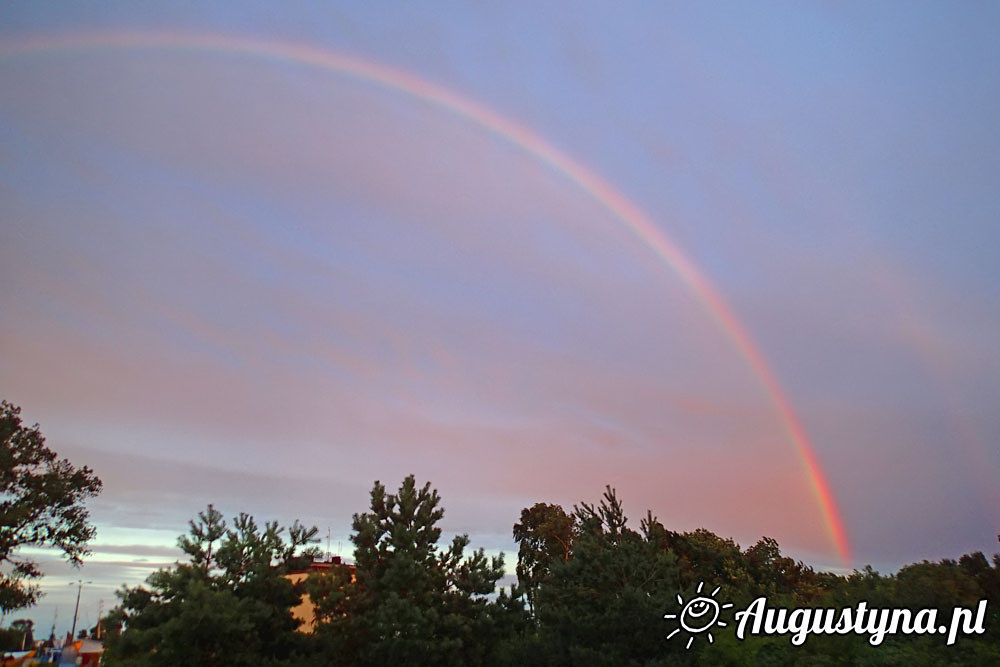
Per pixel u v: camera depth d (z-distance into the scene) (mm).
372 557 25156
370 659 23141
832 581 20328
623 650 20594
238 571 25094
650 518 26594
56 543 48219
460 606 24938
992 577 20156
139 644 22500
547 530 51031
